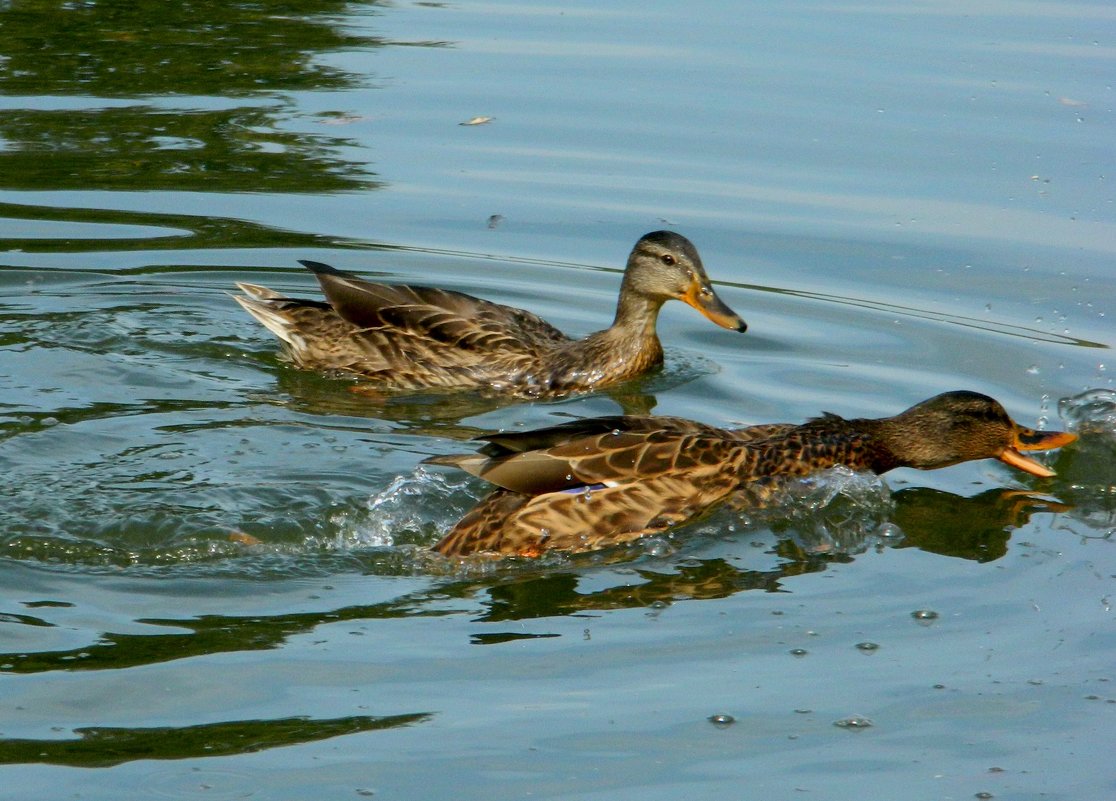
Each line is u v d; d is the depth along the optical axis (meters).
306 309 15.40
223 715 8.47
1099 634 9.71
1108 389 13.99
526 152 19.78
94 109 20.69
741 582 10.48
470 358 15.27
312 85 21.78
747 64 22.42
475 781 7.96
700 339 16.34
